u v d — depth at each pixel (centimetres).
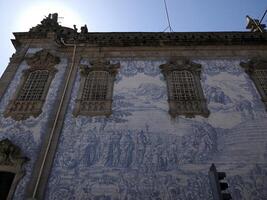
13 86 1395
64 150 1123
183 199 978
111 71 1458
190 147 1128
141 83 1399
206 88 1366
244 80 1404
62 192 1000
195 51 1570
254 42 1590
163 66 1472
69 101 1319
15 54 1585
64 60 1538
